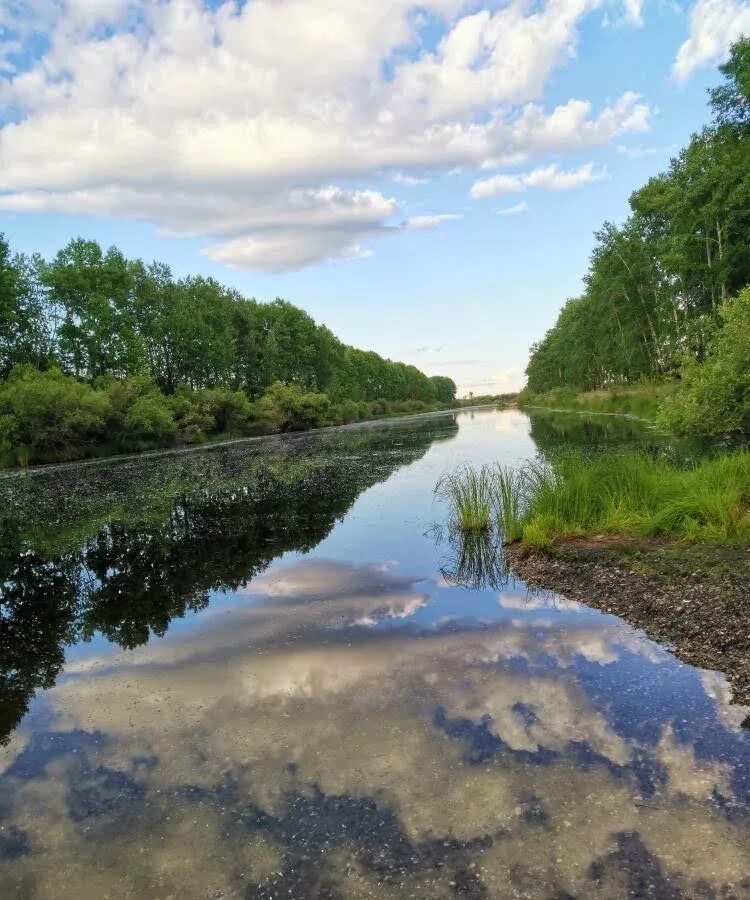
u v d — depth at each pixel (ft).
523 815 10.86
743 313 45.70
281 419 183.32
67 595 27.68
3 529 46.09
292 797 11.83
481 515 34.01
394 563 28.63
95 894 9.78
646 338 134.62
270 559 31.12
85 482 73.20
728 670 15.71
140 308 169.27
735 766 11.86
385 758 12.90
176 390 162.81
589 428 97.55
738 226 86.99
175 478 70.54
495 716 14.30
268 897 9.46
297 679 16.94
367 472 63.98
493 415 216.74
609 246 130.72
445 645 18.62
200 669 18.10
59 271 140.26
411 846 10.32
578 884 9.27
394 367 417.90
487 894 9.20
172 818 11.47
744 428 46.34
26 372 117.19
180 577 29.14
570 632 19.02
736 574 20.85
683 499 28.14
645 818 10.57
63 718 15.75
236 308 209.56
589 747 12.82
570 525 29.63
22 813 11.93
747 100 84.53
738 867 9.37
